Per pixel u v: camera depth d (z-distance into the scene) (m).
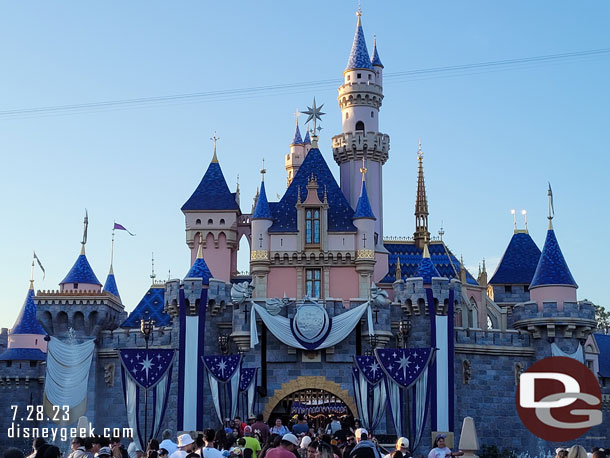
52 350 63.88
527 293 88.56
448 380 58.50
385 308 60.47
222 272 81.88
